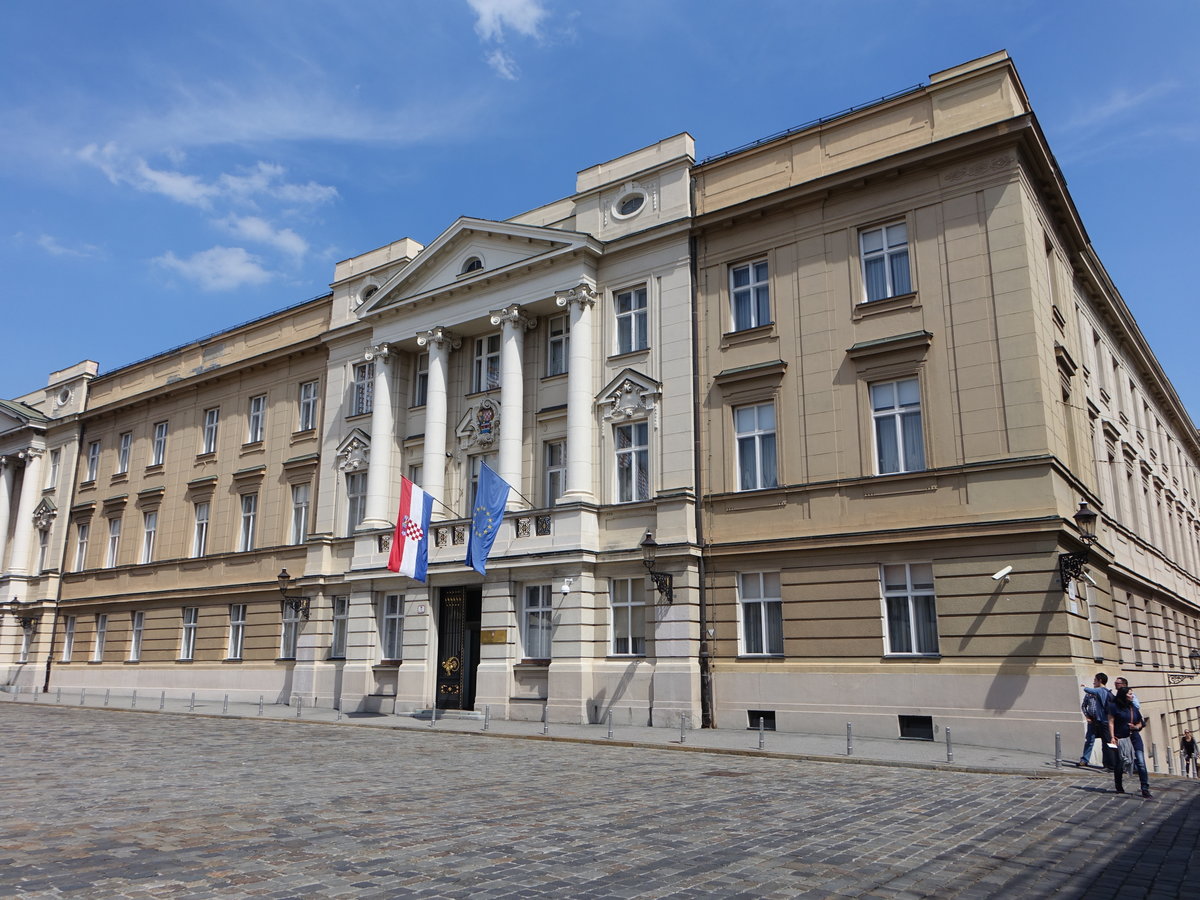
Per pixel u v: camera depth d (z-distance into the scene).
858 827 10.48
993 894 7.70
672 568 24.81
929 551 21.55
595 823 10.54
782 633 23.48
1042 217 24.05
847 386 23.53
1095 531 24.23
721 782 14.26
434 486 30.39
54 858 8.59
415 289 32.75
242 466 39.00
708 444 25.61
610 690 25.14
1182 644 36.38
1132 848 9.66
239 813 11.08
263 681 35.47
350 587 31.84
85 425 48.03
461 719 26.78
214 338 42.06
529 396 29.73
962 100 23.33
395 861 8.52
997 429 21.23
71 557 46.38
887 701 21.36
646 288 27.75
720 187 27.02
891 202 23.84
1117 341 34.25
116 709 31.89
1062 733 18.98
